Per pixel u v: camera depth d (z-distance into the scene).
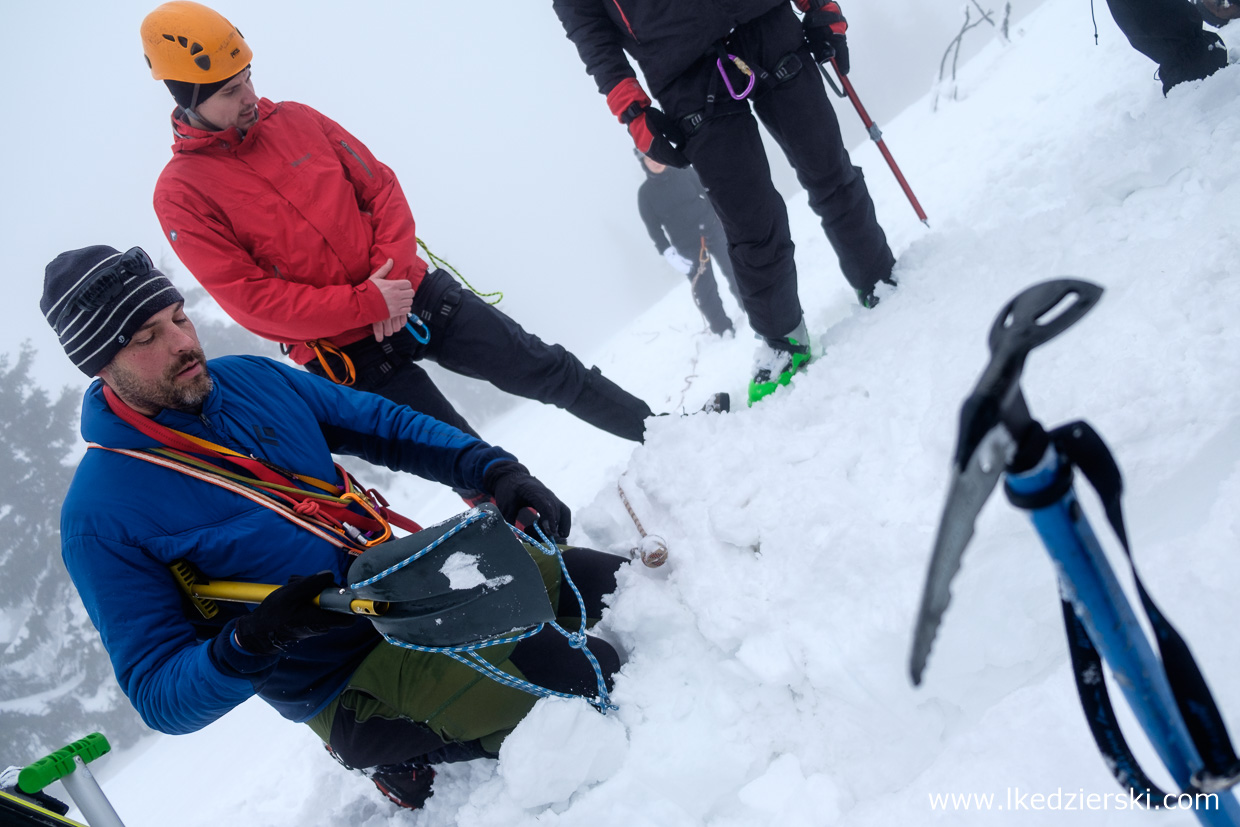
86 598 1.58
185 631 1.59
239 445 1.76
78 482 1.63
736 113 2.56
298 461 1.83
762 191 2.60
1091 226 2.37
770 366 2.84
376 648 1.76
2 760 13.65
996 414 0.52
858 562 1.61
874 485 1.86
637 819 1.61
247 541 1.66
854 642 1.53
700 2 2.41
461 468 2.04
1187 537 1.42
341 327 2.44
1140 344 1.71
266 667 1.48
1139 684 0.62
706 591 1.82
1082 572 0.59
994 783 1.26
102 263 1.59
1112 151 2.93
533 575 1.58
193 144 2.34
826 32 2.65
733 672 1.72
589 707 1.70
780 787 1.56
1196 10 3.06
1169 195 2.32
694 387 4.62
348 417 2.06
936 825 1.27
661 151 2.63
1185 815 1.07
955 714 1.48
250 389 1.85
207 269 2.36
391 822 2.00
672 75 2.50
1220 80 2.75
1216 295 1.68
